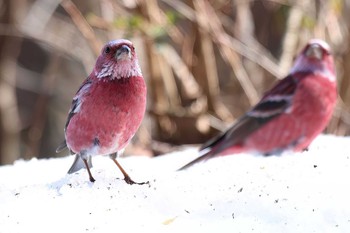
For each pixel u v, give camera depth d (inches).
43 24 808.3
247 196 342.6
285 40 708.7
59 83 948.6
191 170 390.9
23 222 322.0
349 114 681.0
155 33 602.5
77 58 827.4
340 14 714.8
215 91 656.4
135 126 372.5
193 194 350.0
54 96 948.6
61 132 951.6
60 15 857.5
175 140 658.2
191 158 442.3
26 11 892.0
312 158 393.1
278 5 725.9
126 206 336.5
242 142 446.9
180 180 369.1
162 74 655.8
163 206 339.0
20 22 806.5
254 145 446.0
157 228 314.3
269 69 677.3
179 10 638.5
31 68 975.6
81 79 956.6
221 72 791.7
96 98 362.0
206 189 355.9
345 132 682.8
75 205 336.2
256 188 352.2
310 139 442.3
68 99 956.0
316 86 434.6
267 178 365.7
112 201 340.5
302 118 436.8
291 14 711.1
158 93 656.4
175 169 411.2
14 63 853.2
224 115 657.6
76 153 381.4
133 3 631.8
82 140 372.2
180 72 657.6
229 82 741.3
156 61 653.3
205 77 653.9
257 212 325.7
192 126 655.1
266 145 444.8
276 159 397.1
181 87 657.6
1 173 432.1
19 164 452.1
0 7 794.2
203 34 650.2
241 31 698.2
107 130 365.7
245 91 664.4
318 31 704.4
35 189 357.4
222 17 690.2
